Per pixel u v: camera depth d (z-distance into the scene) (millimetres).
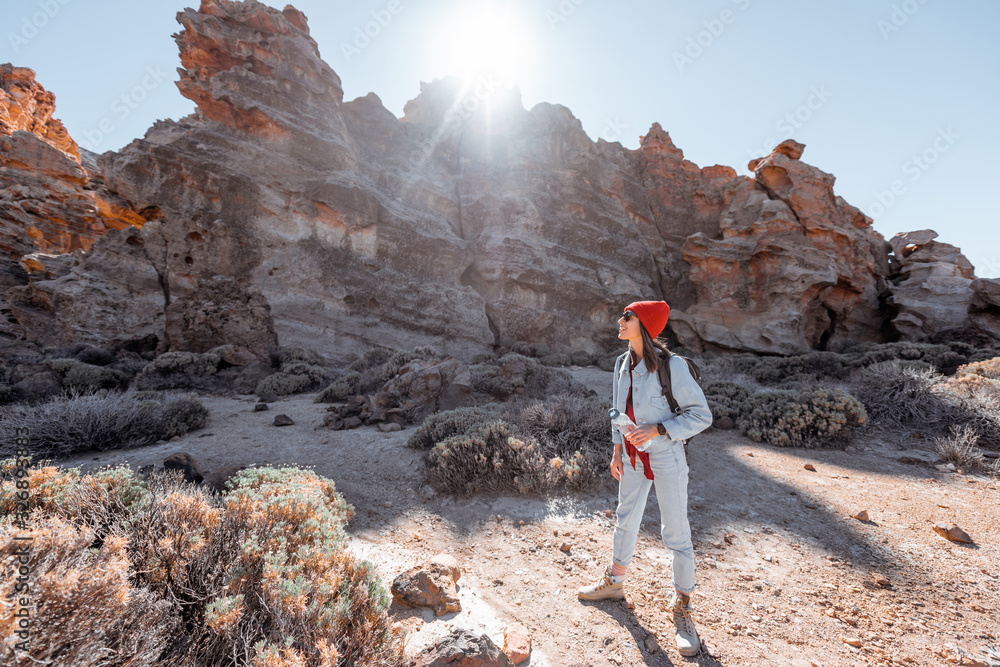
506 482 4652
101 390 8242
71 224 21359
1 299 15289
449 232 22922
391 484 4812
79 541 1570
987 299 21344
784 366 15570
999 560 3334
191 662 1441
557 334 22953
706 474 5375
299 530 2297
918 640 2418
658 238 28984
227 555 1902
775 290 22375
